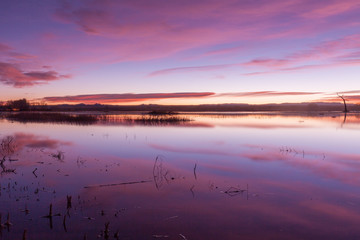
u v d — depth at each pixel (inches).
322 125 1268.5
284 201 314.0
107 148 661.9
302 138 829.8
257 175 421.7
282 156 563.8
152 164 494.9
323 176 414.3
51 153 590.6
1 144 677.3
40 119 1686.8
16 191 340.2
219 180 394.9
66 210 285.1
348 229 248.5
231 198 323.0
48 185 365.7
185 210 288.4
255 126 1220.5
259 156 563.8
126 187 361.4
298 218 271.0
